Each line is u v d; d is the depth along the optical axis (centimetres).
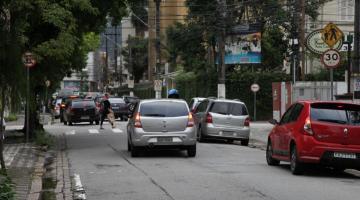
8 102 1222
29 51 2252
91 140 2856
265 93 5341
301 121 1580
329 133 1540
